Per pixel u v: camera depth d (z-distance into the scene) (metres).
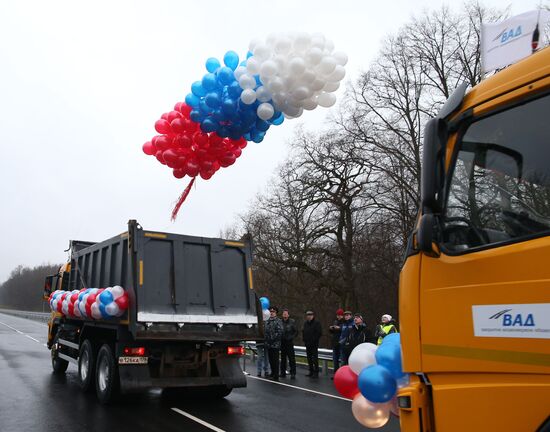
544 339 2.33
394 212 24.06
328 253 26.47
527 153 2.58
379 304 27.08
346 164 24.62
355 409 3.81
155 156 7.29
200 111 6.23
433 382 2.80
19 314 66.00
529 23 3.30
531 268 2.43
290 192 26.06
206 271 8.91
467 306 2.65
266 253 27.47
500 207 2.63
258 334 9.10
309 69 5.58
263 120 6.23
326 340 28.95
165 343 8.55
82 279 10.77
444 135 2.92
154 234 8.53
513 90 2.70
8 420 7.17
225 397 9.55
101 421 7.24
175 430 6.77
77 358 10.67
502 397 2.46
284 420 7.51
